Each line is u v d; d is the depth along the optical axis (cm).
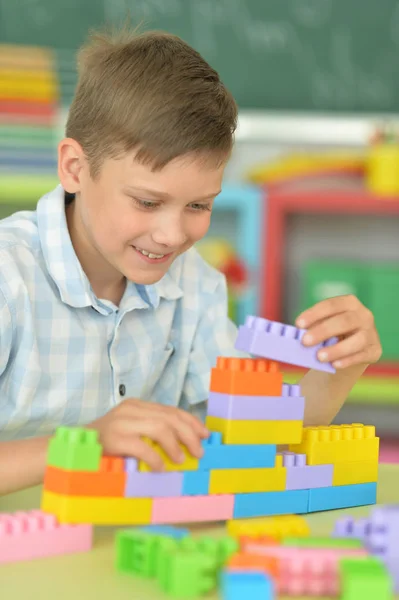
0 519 73
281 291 317
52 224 122
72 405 124
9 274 115
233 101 107
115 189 101
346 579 58
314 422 122
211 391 88
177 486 81
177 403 140
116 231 103
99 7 295
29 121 289
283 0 301
